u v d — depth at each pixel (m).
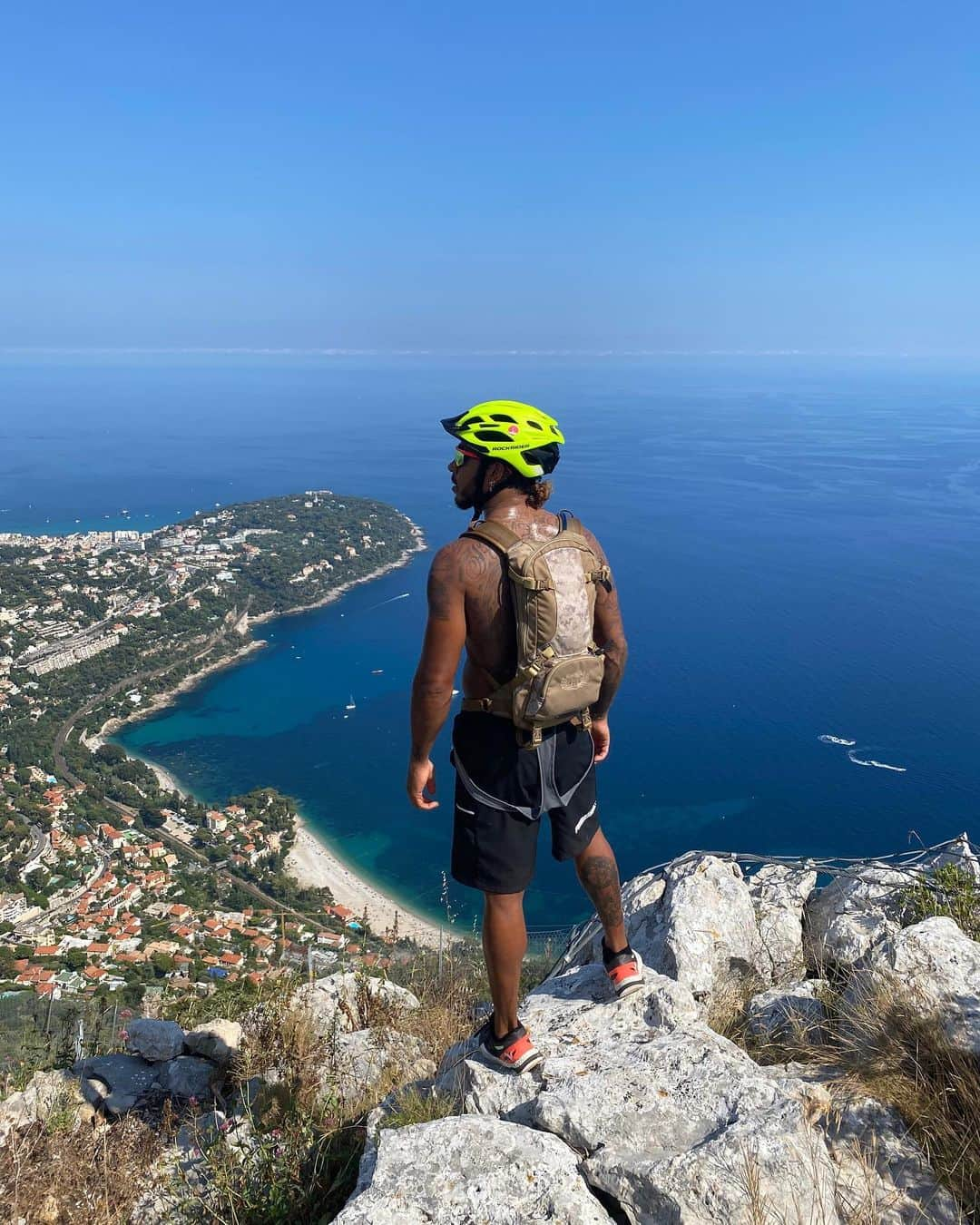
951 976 3.15
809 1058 3.29
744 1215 2.32
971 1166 2.52
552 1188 2.45
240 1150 3.56
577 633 2.70
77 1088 4.62
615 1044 3.16
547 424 2.82
